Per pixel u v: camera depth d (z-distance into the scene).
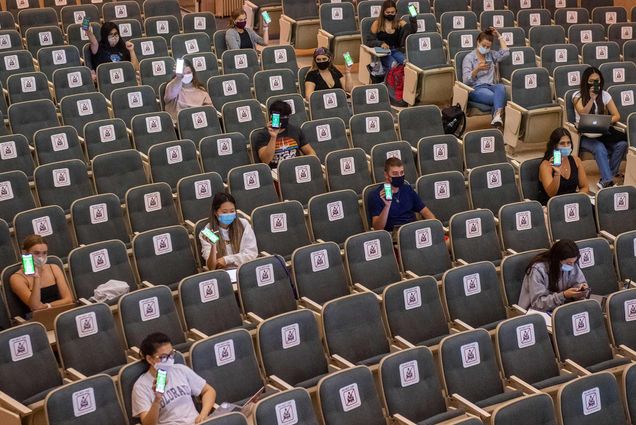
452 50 12.55
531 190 9.66
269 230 8.58
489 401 6.58
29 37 12.59
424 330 7.49
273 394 6.00
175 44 12.52
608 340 7.50
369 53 12.79
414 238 8.38
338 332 7.12
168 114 10.33
